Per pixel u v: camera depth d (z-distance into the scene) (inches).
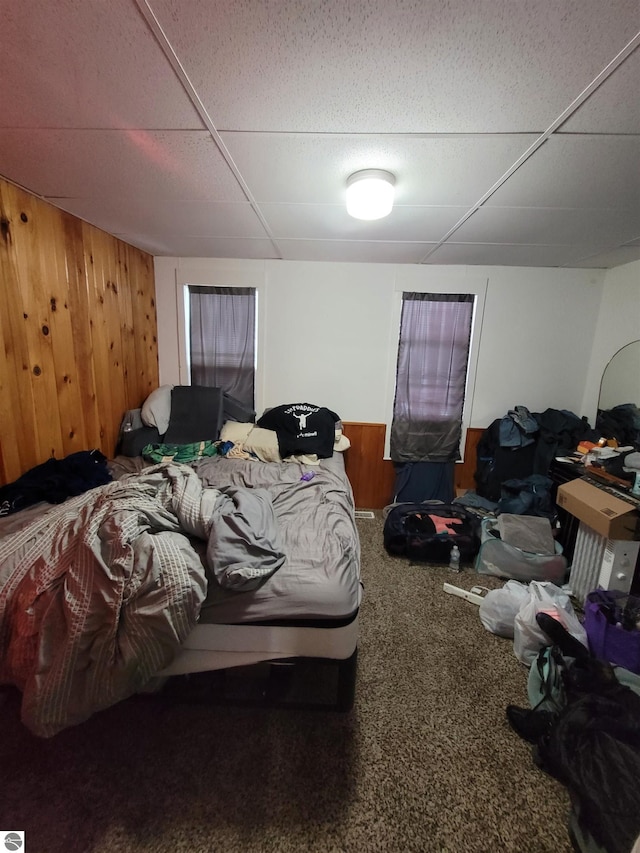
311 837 42.7
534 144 50.9
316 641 52.2
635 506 73.3
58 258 81.0
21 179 65.8
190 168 60.2
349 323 123.6
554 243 92.7
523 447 114.3
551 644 63.9
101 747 51.4
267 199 72.1
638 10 30.7
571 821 43.5
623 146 50.8
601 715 48.1
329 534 64.9
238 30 33.9
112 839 42.1
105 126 49.0
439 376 125.2
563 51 35.1
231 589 50.7
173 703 57.6
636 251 96.3
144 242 105.6
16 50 36.1
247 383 129.7
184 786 47.1
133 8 31.9
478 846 42.4
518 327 120.9
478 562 95.3
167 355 128.0
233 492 69.9
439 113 44.8
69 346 86.2
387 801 46.2
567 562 91.3
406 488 126.1
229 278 121.8
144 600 45.8
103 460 89.7
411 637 73.1
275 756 50.8
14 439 72.7
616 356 108.0
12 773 48.3
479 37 33.9
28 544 53.6
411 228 85.7
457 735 54.4
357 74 38.6
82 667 44.1
